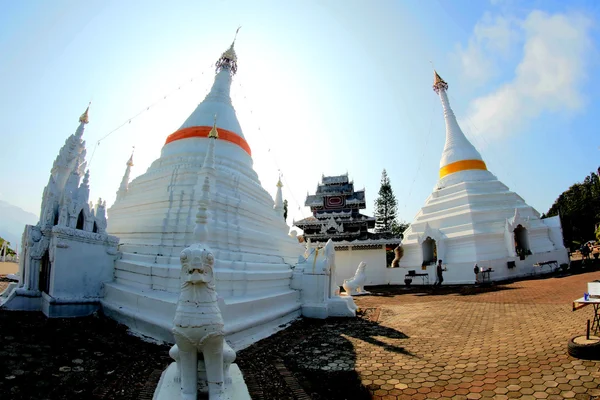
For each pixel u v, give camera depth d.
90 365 6.93
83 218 12.06
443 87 42.12
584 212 54.50
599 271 24.69
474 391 5.80
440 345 9.02
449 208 34.75
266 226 17.58
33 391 5.61
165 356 7.59
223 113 19.52
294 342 9.68
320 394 5.96
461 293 21.69
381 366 7.42
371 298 21.72
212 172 14.37
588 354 6.70
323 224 40.94
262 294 11.66
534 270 29.00
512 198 33.59
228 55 23.00
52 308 10.53
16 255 53.06
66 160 12.91
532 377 6.14
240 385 5.57
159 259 11.09
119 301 10.69
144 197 15.62
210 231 12.20
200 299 5.22
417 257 34.53
